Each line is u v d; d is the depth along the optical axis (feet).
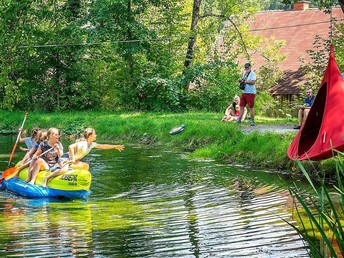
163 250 28.02
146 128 75.97
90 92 110.22
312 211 34.73
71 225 32.78
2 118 93.81
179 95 108.17
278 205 36.94
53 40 107.04
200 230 31.42
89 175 41.22
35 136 46.29
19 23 106.83
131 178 47.55
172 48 112.27
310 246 19.51
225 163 55.72
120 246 28.71
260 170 51.24
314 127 35.50
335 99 33.45
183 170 51.37
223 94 107.86
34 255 27.30
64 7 110.83
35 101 110.01
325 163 46.37
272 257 26.63
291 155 34.19
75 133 82.99
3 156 60.70
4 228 32.17
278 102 114.52
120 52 105.19
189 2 131.64
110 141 75.92
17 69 106.42
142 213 35.60
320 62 106.32
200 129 68.03
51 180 41.27
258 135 57.88
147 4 107.45
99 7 104.01
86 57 111.55
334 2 75.87
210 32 113.50
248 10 123.65
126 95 108.17
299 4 151.84
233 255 27.12
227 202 38.24
